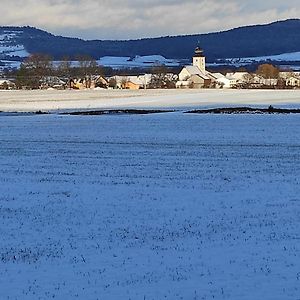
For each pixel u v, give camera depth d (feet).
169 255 150.20
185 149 383.45
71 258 149.48
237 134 463.83
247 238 166.71
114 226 185.68
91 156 356.79
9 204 222.07
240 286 124.26
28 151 383.45
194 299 116.06
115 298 117.29
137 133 482.28
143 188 251.39
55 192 244.42
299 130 482.69
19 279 132.16
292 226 180.34
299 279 128.47
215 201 222.48
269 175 280.10
